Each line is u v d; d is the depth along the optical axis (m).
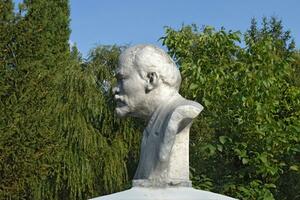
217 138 6.13
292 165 6.36
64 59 13.98
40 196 12.27
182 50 6.45
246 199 5.68
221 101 5.93
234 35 6.25
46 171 12.19
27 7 13.87
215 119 5.94
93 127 12.01
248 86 5.87
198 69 5.93
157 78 3.36
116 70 3.49
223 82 5.91
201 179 5.87
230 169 6.02
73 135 11.73
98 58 12.43
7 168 12.81
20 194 12.97
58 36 17.48
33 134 12.56
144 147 3.35
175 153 3.26
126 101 3.41
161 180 3.22
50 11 17.56
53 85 12.76
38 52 13.66
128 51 3.46
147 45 3.46
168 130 3.15
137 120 12.25
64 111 11.89
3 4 13.40
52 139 12.26
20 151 12.67
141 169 3.33
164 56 3.43
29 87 12.98
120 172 11.82
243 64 6.01
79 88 11.98
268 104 5.86
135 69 3.39
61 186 12.07
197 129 8.92
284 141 5.82
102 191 12.02
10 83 13.11
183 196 3.20
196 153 6.48
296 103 6.38
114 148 11.84
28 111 12.80
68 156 11.73
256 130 5.76
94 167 11.84
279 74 6.12
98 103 11.80
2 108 12.83
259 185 5.75
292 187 6.80
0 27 13.25
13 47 13.30
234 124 5.90
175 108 3.20
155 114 3.35
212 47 6.30
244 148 5.75
